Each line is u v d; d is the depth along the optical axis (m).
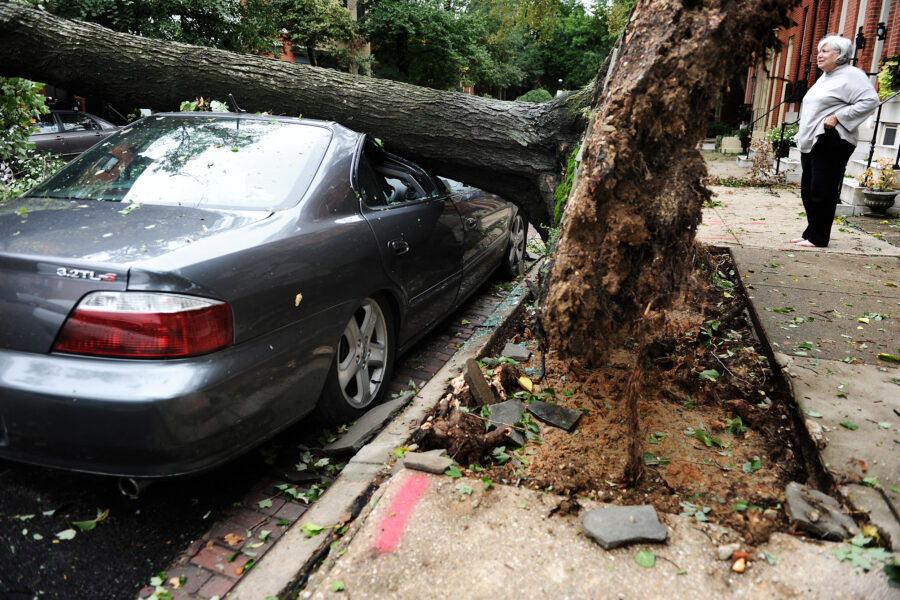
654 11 2.64
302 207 2.97
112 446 2.17
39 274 2.21
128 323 2.15
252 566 2.19
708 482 2.56
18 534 2.37
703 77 2.50
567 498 2.37
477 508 2.30
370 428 3.12
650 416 3.13
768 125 18.64
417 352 4.41
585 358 2.74
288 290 2.62
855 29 11.60
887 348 3.60
